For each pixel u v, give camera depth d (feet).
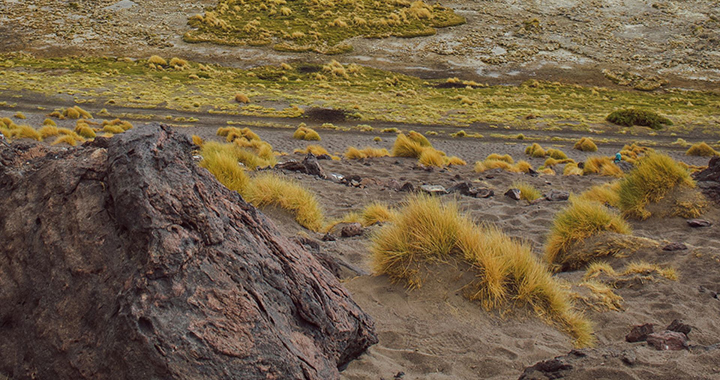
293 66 187.42
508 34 224.94
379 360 12.64
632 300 18.43
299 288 11.39
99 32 201.57
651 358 11.75
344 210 33.37
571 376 11.02
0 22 202.18
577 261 23.91
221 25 213.05
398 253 16.75
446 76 189.37
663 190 30.12
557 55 209.67
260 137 90.22
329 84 169.99
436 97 161.38
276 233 12.70
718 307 17.79
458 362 12.79
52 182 11.21
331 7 240.12
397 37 218.38
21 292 10.48
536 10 246.06
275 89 156.25
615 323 16.34
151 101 122.93
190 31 208.54
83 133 74.08
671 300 18.15
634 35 224.94
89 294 9.68
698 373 10.94
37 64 168.86
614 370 11.00
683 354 12.01
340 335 11.62
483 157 86.58
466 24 232.32
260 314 9.98
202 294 9.60
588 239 24.67
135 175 10.21
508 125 122.11
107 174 10.78
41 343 9.74
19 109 106.42
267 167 45.14
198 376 8.80
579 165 70.44
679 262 22.13
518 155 89.35
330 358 11.21
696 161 90.07
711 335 15.12
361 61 197.47
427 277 16.46
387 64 196.65
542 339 14.33
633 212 30.22
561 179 51.78
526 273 16.30
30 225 10.92
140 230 9.77
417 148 61.72
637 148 99.14
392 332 14.02
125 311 8.95
